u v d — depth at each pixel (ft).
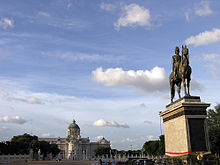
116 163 247.09
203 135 100.42
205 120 102.06
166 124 120.26
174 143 109.70
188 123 100.53
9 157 373.81
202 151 98.12
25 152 610.24
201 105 102.32
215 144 218.18
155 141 499.92
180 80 116.67
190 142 98.43
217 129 224.33
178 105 104.32
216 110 264.52
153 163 180.24
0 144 554.05
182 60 110.32
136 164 184.03
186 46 111.24
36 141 631.97
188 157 96.17
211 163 90.89
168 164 110.63
